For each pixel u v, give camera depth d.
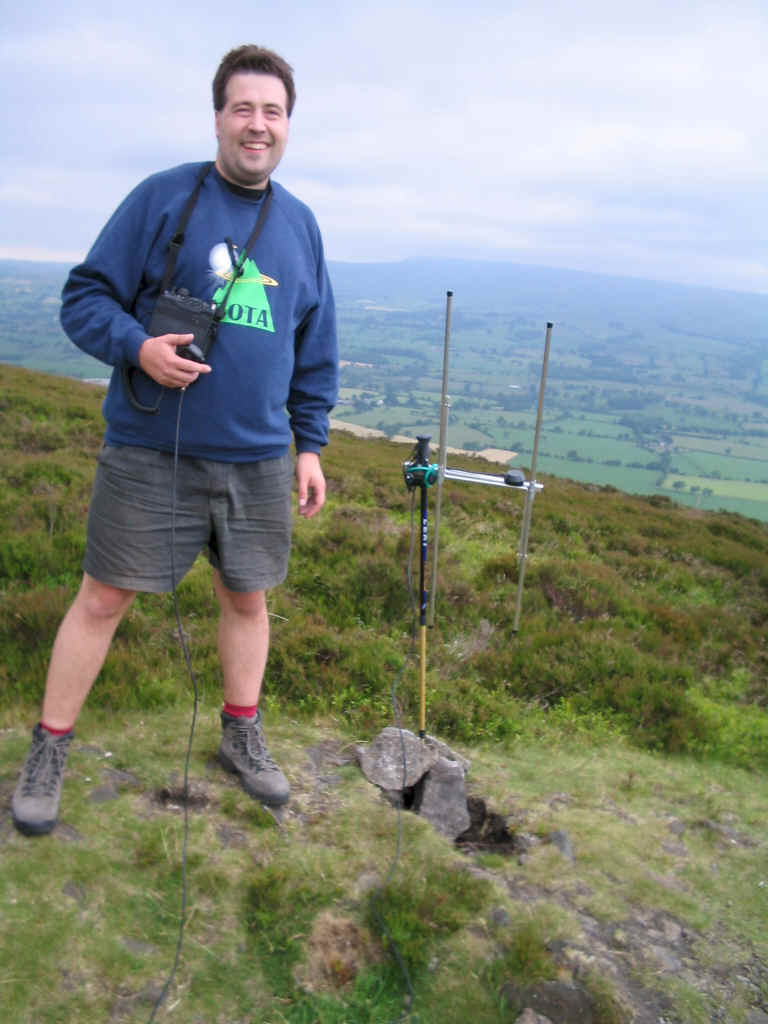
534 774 4.06
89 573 2.64
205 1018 2.21
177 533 2.67
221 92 2.49
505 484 4.91
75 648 2.64
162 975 2.29
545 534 10.46
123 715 3.67
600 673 5.64
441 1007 2.40
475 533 9.89
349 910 2.65
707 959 2.80
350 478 11.52
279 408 2.74
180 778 3.09
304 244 2.74
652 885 3.14
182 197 2.48
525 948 2.56
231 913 2.54
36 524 6.54
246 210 2.57
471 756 4.20
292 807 3.15
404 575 6.43
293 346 2.84
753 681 6.57
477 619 6.36
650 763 4.56
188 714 3.76
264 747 3.17
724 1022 2.54
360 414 154.38
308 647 5.13
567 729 4.90
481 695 4.99
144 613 5.27
